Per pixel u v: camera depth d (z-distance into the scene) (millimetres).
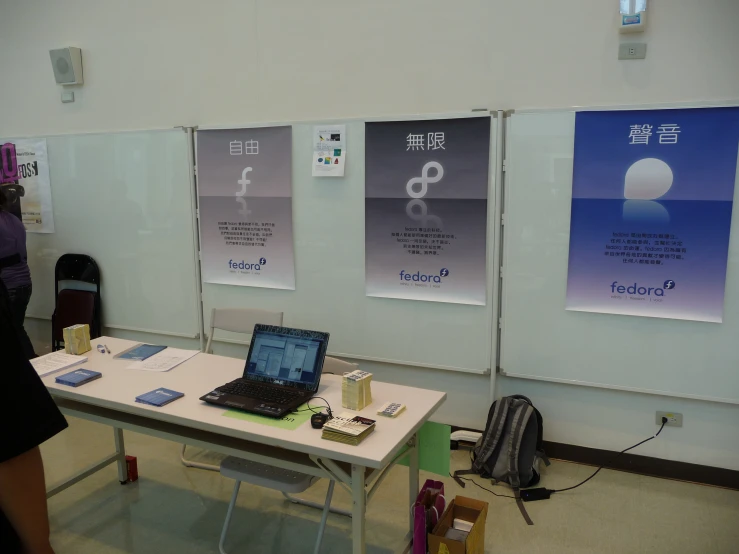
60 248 4328
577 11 2781
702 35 2590
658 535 2484
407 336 3326
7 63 4336
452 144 3045
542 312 3021
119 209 4047
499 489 2869
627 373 2902
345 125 3273
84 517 2670
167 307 4016
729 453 2818
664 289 2766
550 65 2869
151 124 3916
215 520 2650
